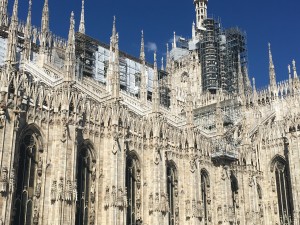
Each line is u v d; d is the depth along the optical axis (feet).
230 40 321.11
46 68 184.55
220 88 290.56
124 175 150.82
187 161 184.75
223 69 312.71
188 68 328.90
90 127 149.28
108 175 148.46
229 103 256.52
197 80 321.52
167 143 173.99
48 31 215.51
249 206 210.79
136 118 167.53
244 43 324.60
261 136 234.38
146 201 163.02
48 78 161.38
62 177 130.93
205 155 195.00
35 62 193.67
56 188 129.59
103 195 147.02
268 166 228.84
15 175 124.16
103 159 151.23
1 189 114.42
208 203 191.93
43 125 135.13
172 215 174.09
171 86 269.44
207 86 307.99
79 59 228.43
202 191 190.90
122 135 154.51
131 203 159.53
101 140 152.56
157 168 165.58
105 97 164.14
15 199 124.06
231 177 208.13
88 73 239.50
